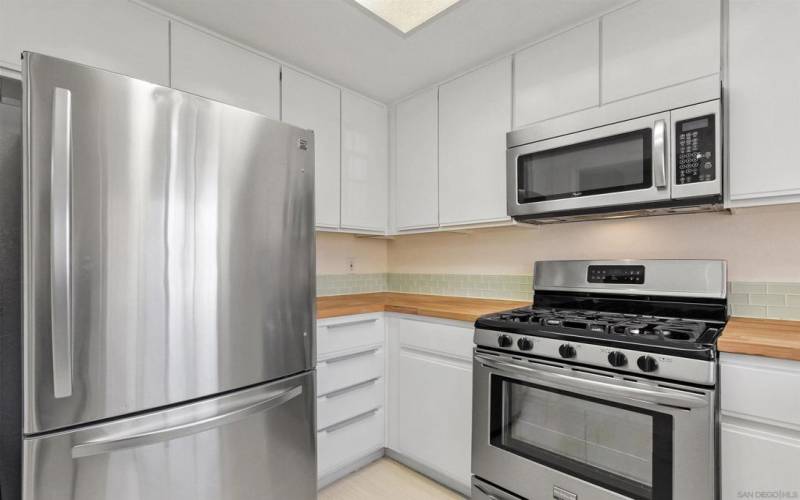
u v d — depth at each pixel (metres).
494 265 2.31
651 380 1.20
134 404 1.03
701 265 1.53
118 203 1.01
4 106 1.13
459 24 1.67
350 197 2.25
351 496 1.82
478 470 1.61
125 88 1.03
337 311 1.87
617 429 1.28
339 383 1.90
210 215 1.18
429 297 2.50
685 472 1.14
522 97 1.83
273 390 1.34
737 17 1.29
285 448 1.38
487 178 1.96
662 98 1.40
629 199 1.48
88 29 1.38
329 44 1.82
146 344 1.05
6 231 1.12
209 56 1.69
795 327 1.33
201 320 1.16
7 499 1.12
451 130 2.12
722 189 1.32
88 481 0.97
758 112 1.25
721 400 1.13
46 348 0.92
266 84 1.89
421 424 1.94
